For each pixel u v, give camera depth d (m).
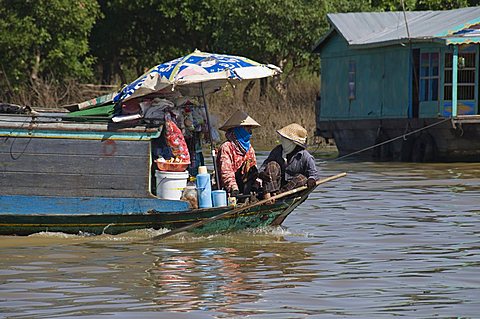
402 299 17.50
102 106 25.55
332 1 73.31
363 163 49.72
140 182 24.30
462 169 44.97
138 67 89.75
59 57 71.94
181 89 26.81
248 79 24.62
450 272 19.89
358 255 21.91
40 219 24.17
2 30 69.81
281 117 65.94
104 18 82.88
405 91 52.00
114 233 24.55
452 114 47.75
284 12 71.44
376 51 54.84
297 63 78.94
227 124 25.31
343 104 58.62
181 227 24.23
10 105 26.45
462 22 49.38
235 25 73.00
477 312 16.55
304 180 24.86
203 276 19.48
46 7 70.75
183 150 24.53
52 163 24.12
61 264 20.75
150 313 16.42
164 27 83.00
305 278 19.33
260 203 24.16
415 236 24.48
